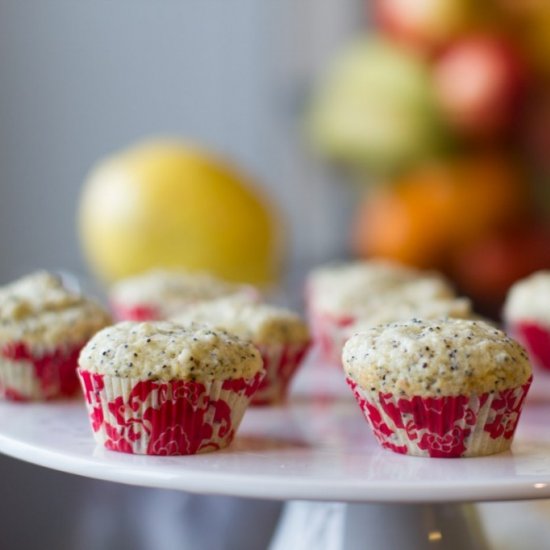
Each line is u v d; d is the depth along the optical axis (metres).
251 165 4.34
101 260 2.91
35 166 4.13
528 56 3.13
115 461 1.31
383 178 3.32
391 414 1.38
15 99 4.07
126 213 2.81
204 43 4.30
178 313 2.30
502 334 1.45
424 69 3.20
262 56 4.32
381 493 1.14
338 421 1.61
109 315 1.82
